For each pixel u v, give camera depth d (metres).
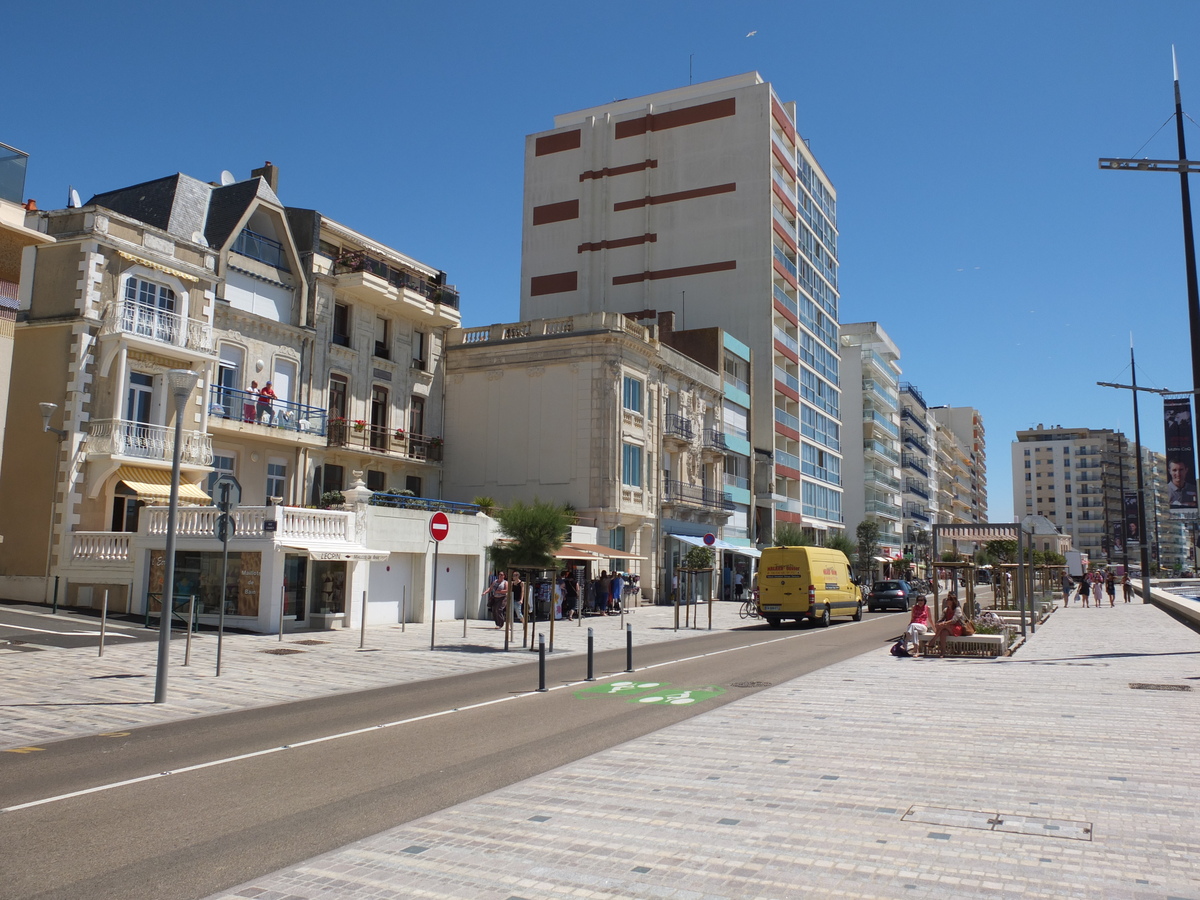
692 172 59.94
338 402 34.88
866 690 13.48
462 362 41.50
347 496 25.64
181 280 27.09
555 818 6.64
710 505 48.47
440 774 8.29
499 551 22.02
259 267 31.08
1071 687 13.47
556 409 39.53
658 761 8.58
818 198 72.12
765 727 10.38
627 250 60.78
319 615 23.92
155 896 5.18
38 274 25.25
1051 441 177.12
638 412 41.50
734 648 21.97
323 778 8.16
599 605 35.78
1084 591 41.09
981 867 5.46
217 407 28.78
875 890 5.10
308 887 5.26
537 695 13.66
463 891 5.16
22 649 17.06
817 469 68.75
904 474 101.56
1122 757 8.53
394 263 38.06
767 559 30.86
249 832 6.46
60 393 24.39
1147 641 21.59
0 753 9.30
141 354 25.45
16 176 21.59
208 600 22.88
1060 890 5.07
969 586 25.52
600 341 39.16
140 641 19.12
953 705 11.86
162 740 10.05
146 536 23.30
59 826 6.61
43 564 24.06
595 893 5.10
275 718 11.60
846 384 84.56
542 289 62.69
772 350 57.44
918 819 6.50
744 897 5.01
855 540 81.50
